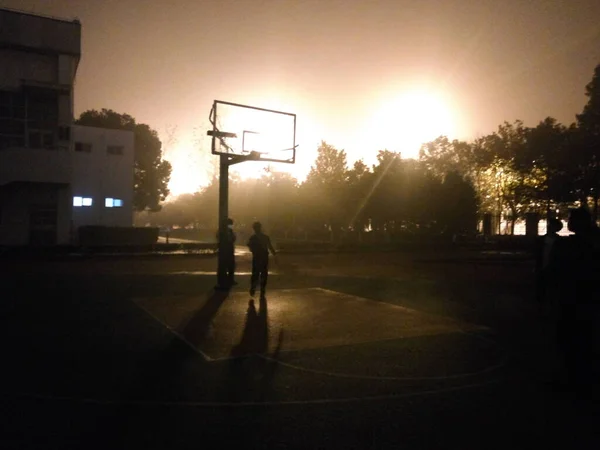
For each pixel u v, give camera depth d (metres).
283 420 5.15
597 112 40.25
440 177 47.22
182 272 19.80
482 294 14.30
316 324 9.88
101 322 9.81
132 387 6.11
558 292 6.15
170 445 4.55
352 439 4.72
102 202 35.38
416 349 8.06
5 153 25.91
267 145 16.12
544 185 43.84
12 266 21.95
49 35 27.55
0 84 26.92
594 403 5.71
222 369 6.91
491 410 5.48
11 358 7.28
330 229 46.00
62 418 5.14
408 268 23.61
